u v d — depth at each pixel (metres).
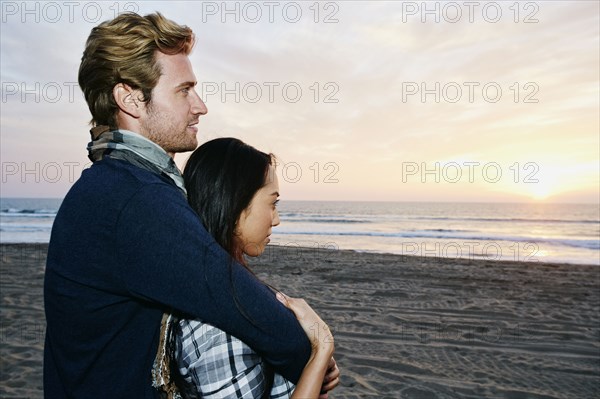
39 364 4.68
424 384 4.43
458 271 11.48
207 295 0.91
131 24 1.03
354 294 8.52
